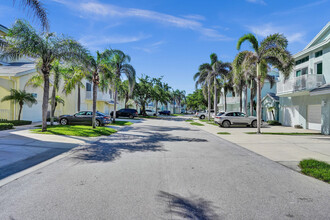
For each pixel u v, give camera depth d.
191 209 3.18
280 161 6.33
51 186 3.99
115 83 19.61
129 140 10.16
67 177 4.54
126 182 4.29
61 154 6.78
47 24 8.38
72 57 11.09
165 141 10.05
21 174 4.69
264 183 4.38
